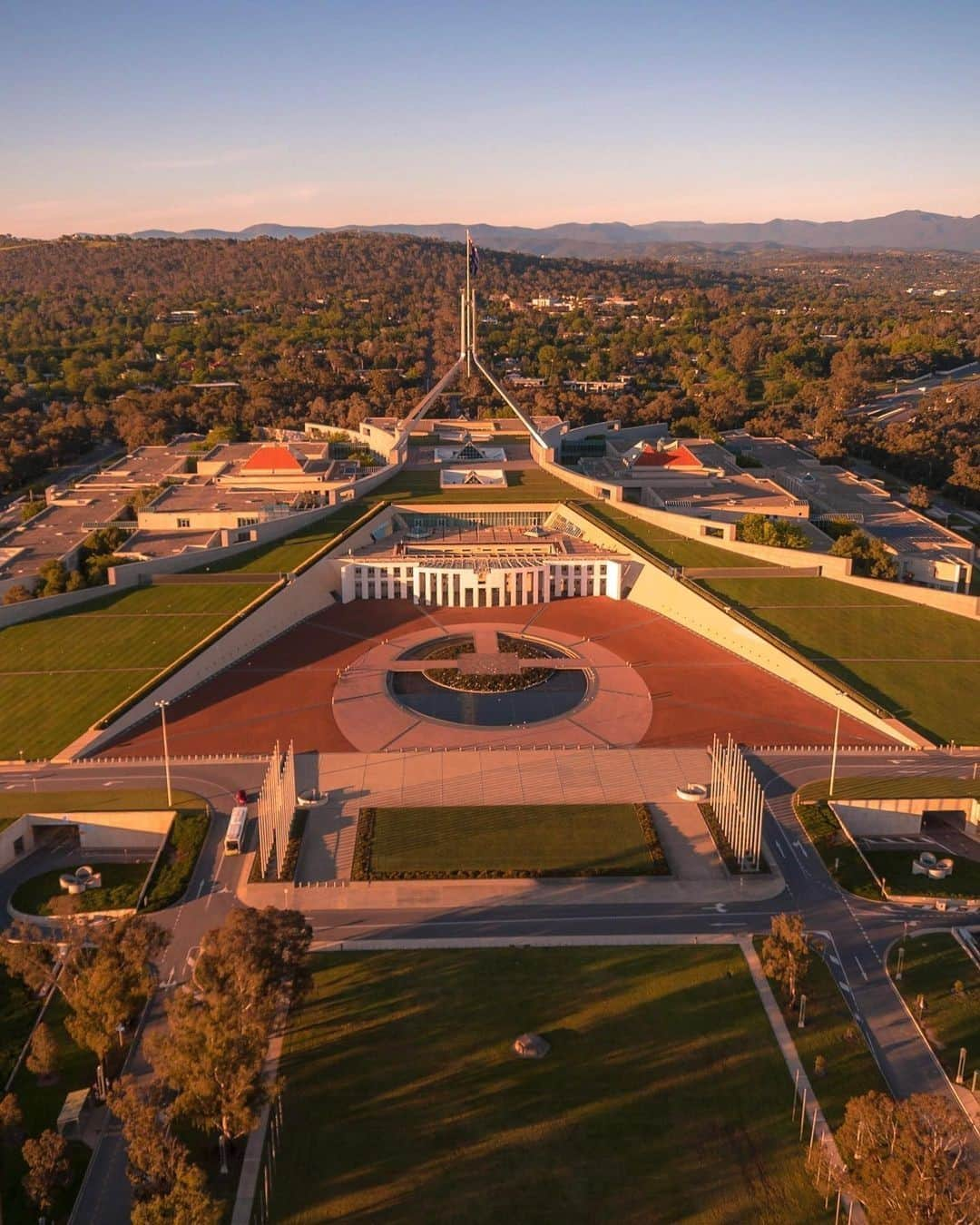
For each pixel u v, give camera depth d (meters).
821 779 127.12
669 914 101.94
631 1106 77.31
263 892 105.31
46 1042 78.81
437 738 140.38
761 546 196.25
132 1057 83.19
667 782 128.12
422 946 96.75
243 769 130.75
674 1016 87.12
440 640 177.25
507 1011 87.81
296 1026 85.94
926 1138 60.84
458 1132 74.88
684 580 185.88
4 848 115.06
